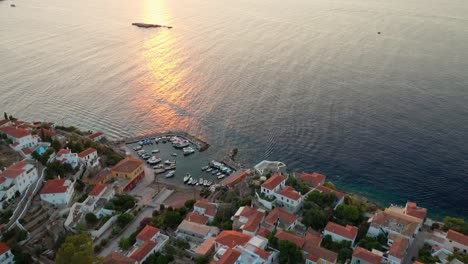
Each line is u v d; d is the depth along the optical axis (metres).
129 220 126.88
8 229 111.25
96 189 135.00
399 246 109.12
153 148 187.25
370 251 109.50
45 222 118.69
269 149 184.50
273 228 116.81
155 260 106.50
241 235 110.81
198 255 107.56
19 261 101.94
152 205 140.62
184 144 187.75
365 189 156.62
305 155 178.62
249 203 132.38
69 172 144.50
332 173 166.50
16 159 142.25
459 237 114.56
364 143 184.75
